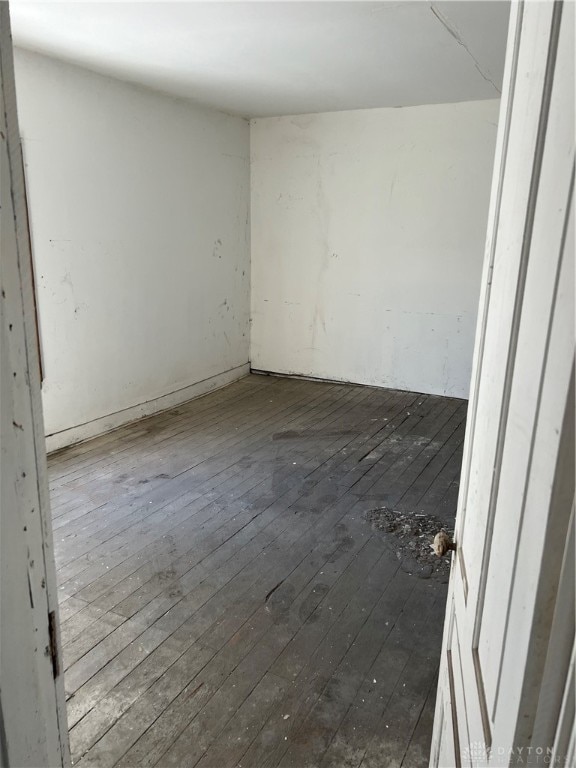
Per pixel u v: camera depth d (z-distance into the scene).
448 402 5.20
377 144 5.09
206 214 5.10
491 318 0.99
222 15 2.76
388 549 2.83
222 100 4.64
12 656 0.69
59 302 3.79
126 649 2.14
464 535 1.15
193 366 5.22
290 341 5.93
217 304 5.44
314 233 5.54
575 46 0.57
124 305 4.33
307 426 4.54
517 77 0.88
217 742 1.77
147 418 4.68
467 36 3.04
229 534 2.94
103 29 2.97
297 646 2.18
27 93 3.38
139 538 2.89
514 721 0.63
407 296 5.31
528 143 0.77
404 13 2.72
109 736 1.78
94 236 3.98
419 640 2.22
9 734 0.70
